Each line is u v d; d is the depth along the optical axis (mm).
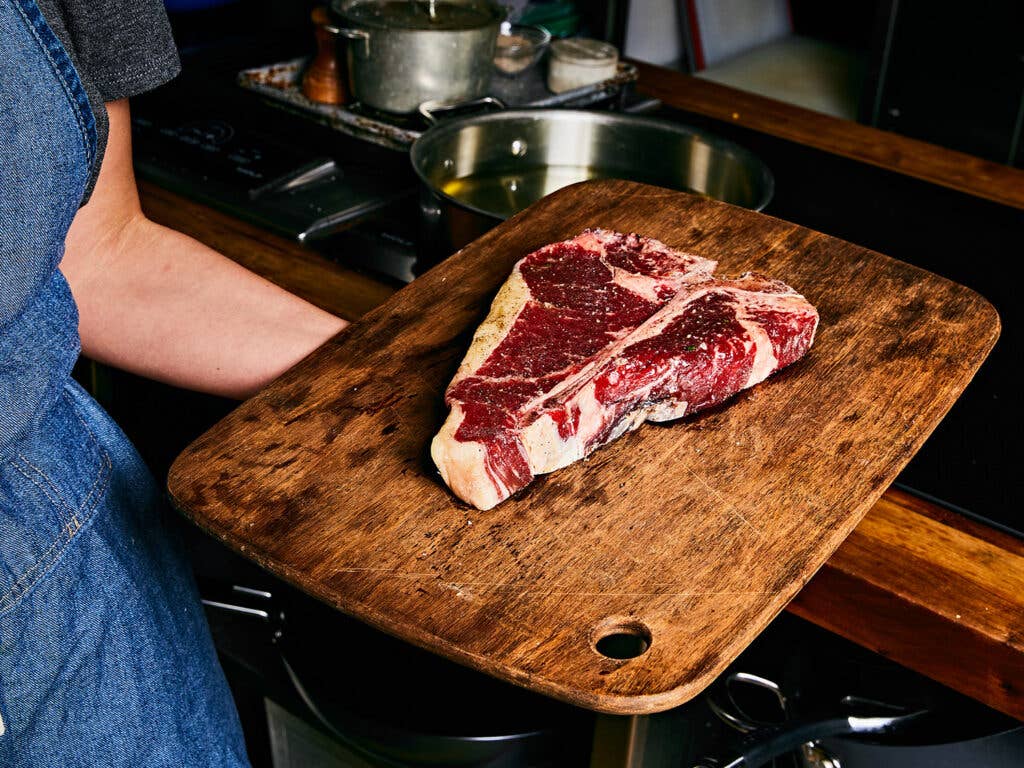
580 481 1004
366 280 1461
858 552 1063
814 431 1068
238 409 1060
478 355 1086
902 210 1701
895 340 1188
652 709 805
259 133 1768
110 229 1104
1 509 933
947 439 1210
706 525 957
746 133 1972
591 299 1174
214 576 1512
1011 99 2143
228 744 1204
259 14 2234
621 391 1025
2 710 953
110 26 997
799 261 1307
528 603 876
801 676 1295
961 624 993
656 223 1377
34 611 953
